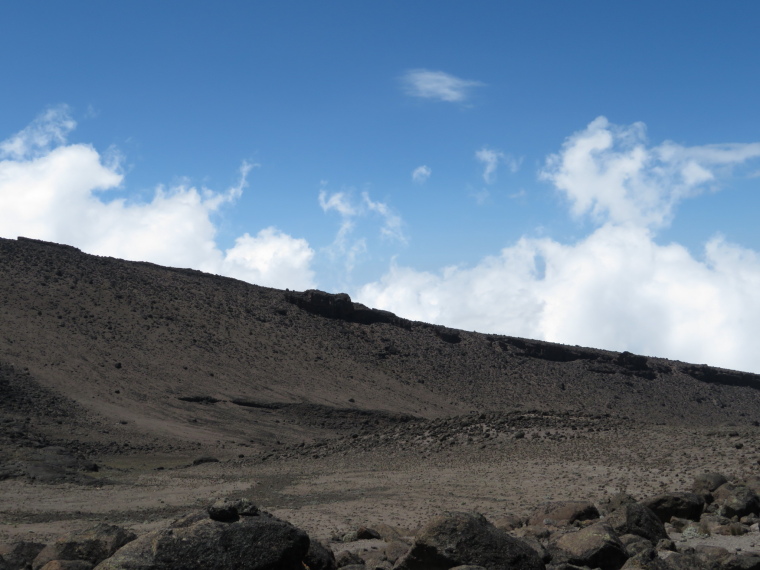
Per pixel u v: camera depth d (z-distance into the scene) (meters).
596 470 36.19
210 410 92.50
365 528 22.77
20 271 113.19
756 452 35.34
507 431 47.41
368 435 54.38
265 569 12.73
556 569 14.76
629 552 15.45
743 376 172.88
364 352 133.75
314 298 144.00
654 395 152.12
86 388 86.62
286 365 117.44
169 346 108.25
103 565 12.57
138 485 41.38
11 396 75.44
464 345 152.12
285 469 46.75
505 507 29.67
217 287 139.50
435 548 14.36
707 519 21.16
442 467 41.47
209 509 13.34
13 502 34.03
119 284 122.50
